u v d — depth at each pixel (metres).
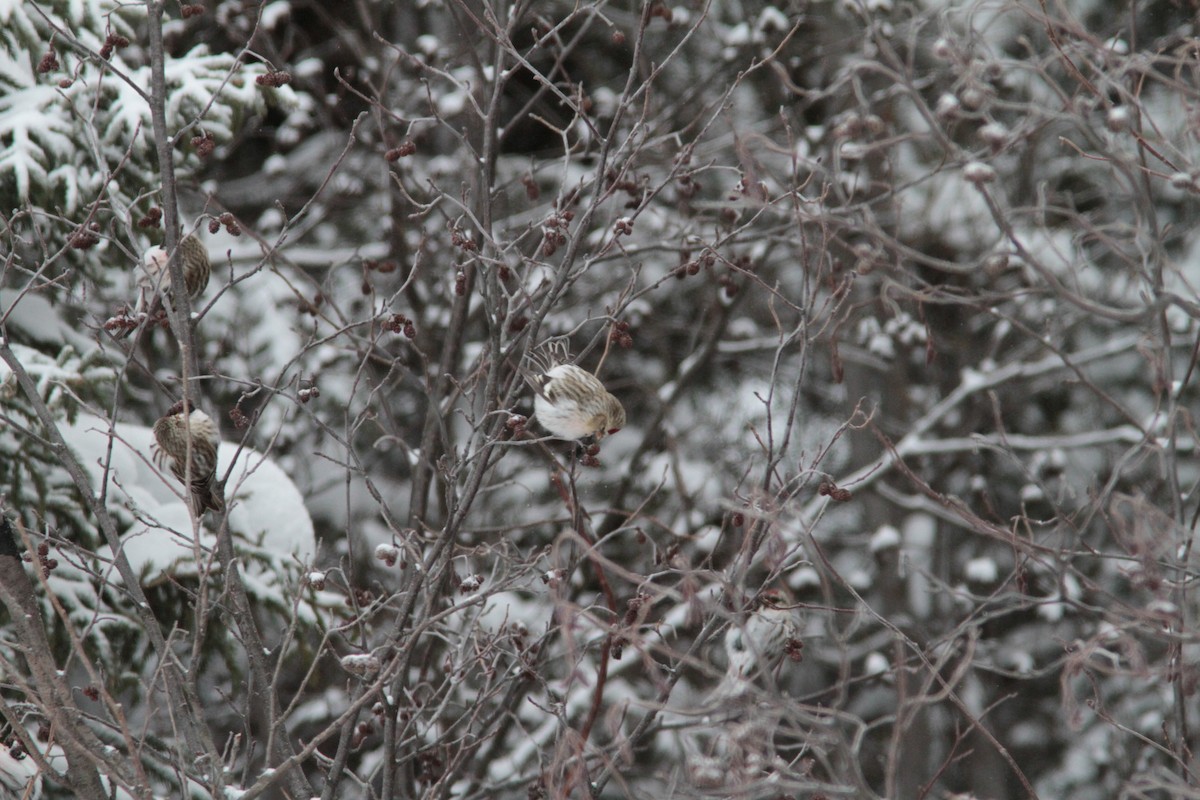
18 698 10.53
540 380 7.98
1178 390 8.73
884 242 7.73
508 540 9.78
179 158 11.67
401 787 10.89
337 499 17.73
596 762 8.24
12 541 7.94
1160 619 7.33
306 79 16.17
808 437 22.50
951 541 22.94
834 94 18.91
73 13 11.42
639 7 17.16
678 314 21.16
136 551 11.12
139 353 12.17
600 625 6.60
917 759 21.89
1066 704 7.18
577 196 9.01
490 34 9.45
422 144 17.33
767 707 6.73
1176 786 7.02
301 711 16.42
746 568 7.36
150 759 10.88
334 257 18.06
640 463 18.59
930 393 23.23
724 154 18.34
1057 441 18.75
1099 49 7.53
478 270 8.38
